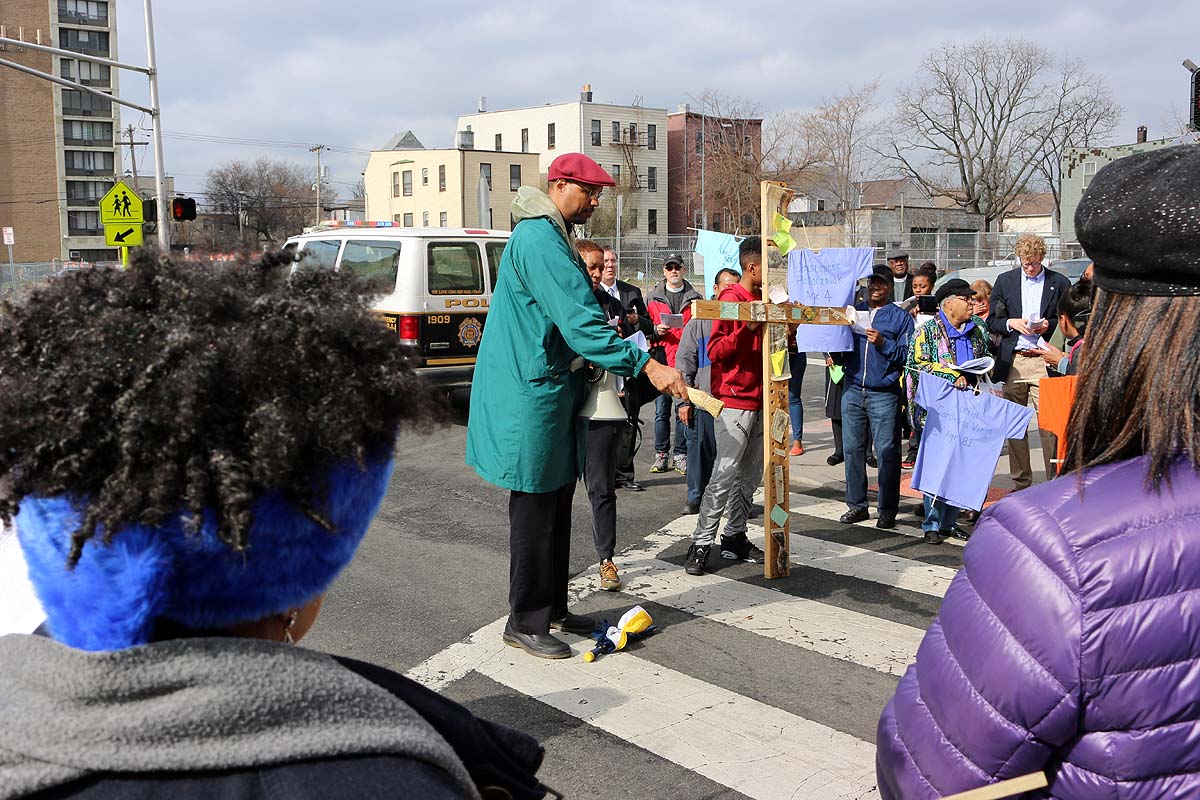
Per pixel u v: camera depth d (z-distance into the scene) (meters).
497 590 5.64
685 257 40.62
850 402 7.11
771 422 5.73
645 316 8.27
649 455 9.71
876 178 57.00
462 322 11.12
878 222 45.69
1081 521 1.24
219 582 0.92
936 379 5.89
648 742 3.84
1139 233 1.25
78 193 76.56
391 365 1.00
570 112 71.38
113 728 0.80
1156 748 1.19
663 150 74.38
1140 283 1.28
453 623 5.11
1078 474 1.31
